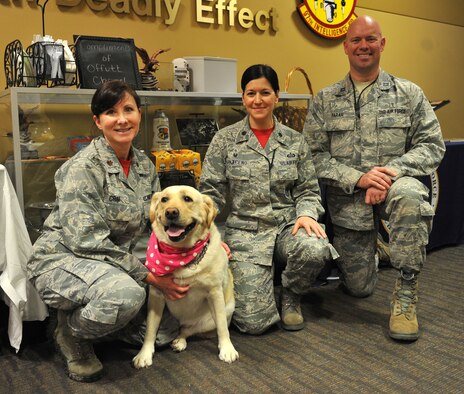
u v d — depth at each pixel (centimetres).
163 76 271
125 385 173
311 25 375
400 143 236
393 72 439
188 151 266
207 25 326
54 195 241
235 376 178
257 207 222
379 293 264
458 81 496
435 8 461
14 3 256
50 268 173
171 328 204
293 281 212
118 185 184
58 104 245
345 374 179
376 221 248
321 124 248
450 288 268
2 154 249
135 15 295
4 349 201
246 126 226
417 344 202
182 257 182
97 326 164
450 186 342
